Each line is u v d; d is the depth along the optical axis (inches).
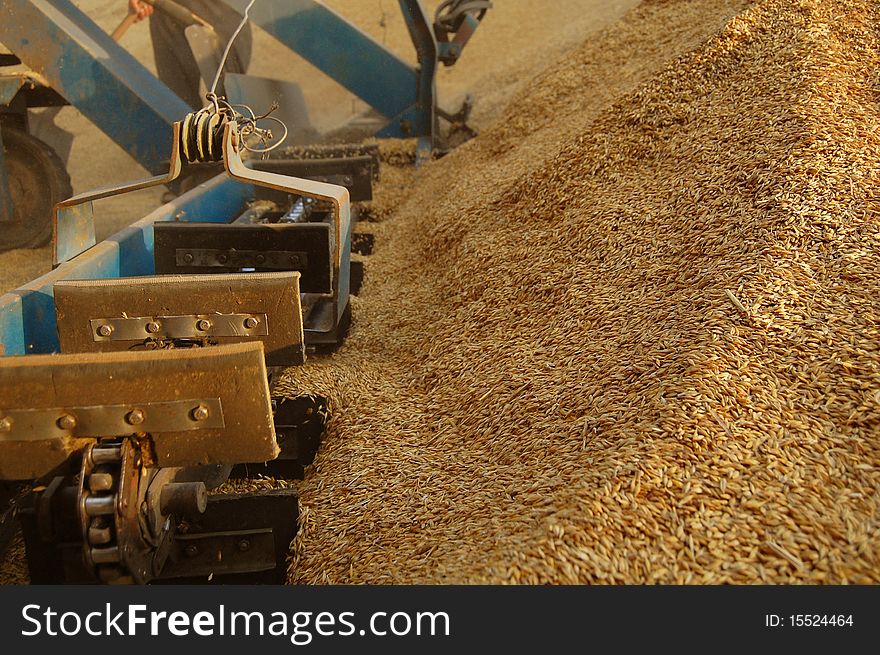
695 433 106.1
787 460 102.6
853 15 219.8
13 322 128.7
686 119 201.8
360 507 122.0
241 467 142.6
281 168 269.9
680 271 149.5
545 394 133.6
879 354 115.7
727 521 95.2
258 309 125.5
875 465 101.6
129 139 284.7
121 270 165.3
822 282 132.1
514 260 185.6
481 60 683.4
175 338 126.5
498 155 286.2
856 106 179.2
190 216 212.8
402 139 356.2
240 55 355.6
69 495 93.8
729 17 257.9
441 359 163.0
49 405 93.7
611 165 199.6
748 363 117.1
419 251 236.5
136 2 341.1
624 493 99.6
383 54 345.7
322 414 147.4
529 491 110.9
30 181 297.7
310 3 333.4
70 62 277.4
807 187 151.6
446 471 127.2
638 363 126.1
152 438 95.7
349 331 188.2
